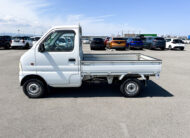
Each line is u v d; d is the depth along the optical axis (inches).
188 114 139.2
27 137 107.0
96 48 797.9
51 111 144.9
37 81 171.3
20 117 133.9
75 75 169.6
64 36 165.5
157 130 114.7
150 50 794.8
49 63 166.6
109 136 107.5
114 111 144.5
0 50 747.4
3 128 117.6
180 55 583.8
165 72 312.8
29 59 164.9
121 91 179.2
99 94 190.7
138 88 177.0
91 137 106.4
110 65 168.7
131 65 169.3
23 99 173.9
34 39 941.2
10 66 362.3
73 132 112.1
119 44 733.9
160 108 150.9
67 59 166.6
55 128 117.2
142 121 127.0
